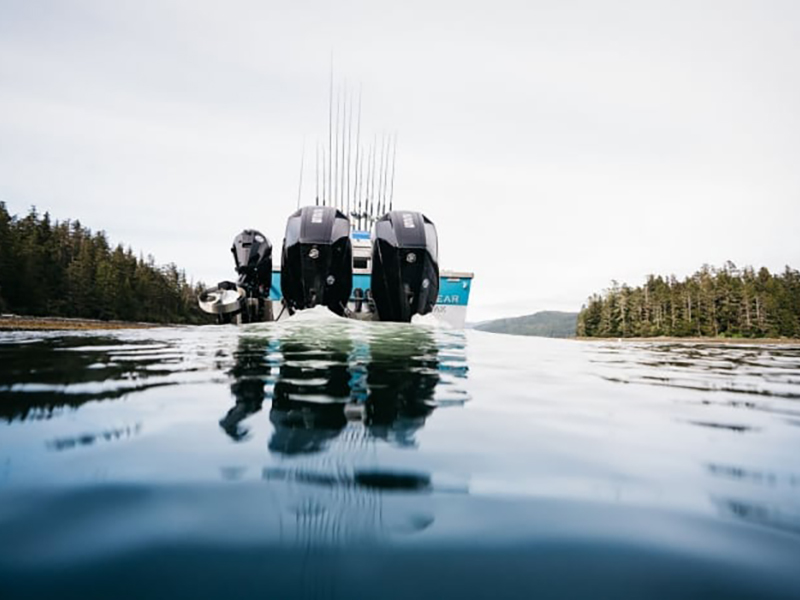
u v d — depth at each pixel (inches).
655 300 3459.6
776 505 42.8
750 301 3051.2
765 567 31.6
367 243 317.4
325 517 37.4
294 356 140.0
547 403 87.0
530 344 228.4
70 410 71.4
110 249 3068.4
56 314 2186.3
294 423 66.1
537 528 36.8
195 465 48.6
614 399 94.3
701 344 436.8
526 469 50.6
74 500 39.6
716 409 88.0
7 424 63.2
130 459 50.1
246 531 34.6
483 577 29.3
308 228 228.5
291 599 26.4
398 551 32.4
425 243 233.5
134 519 36.2
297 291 232.7
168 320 3034.0
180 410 72.2
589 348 249.8
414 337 202.2
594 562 31.7
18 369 111.6
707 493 45.6
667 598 27.7
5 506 38.2
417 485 44.9
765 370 163.0
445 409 77.2
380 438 59.9
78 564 29.7
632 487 46.7
